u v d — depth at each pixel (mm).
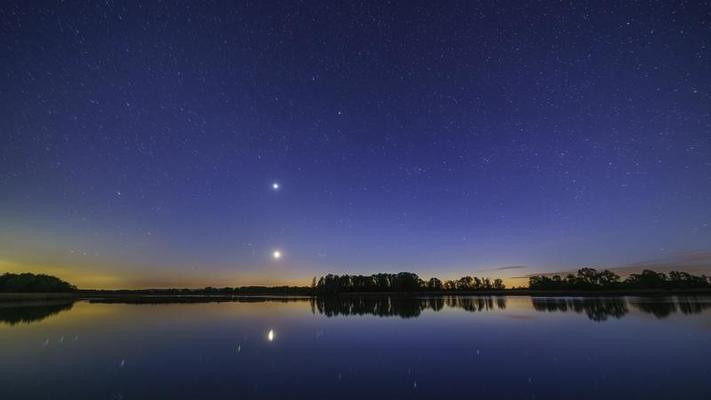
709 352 18453
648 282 117500
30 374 15211
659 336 23328
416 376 14828
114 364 16859
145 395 12688
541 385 13633
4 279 114375
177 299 94688
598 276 126062
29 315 41469
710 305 50406
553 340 22609
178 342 22469
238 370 15719
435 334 25500
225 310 49625
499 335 24750
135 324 31938
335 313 43625
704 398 12102
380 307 55875
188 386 13594
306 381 14180
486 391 13008
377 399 12234
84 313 44438
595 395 12531
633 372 15102
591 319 33656
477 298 91625
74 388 13492
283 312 45750
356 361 17312
